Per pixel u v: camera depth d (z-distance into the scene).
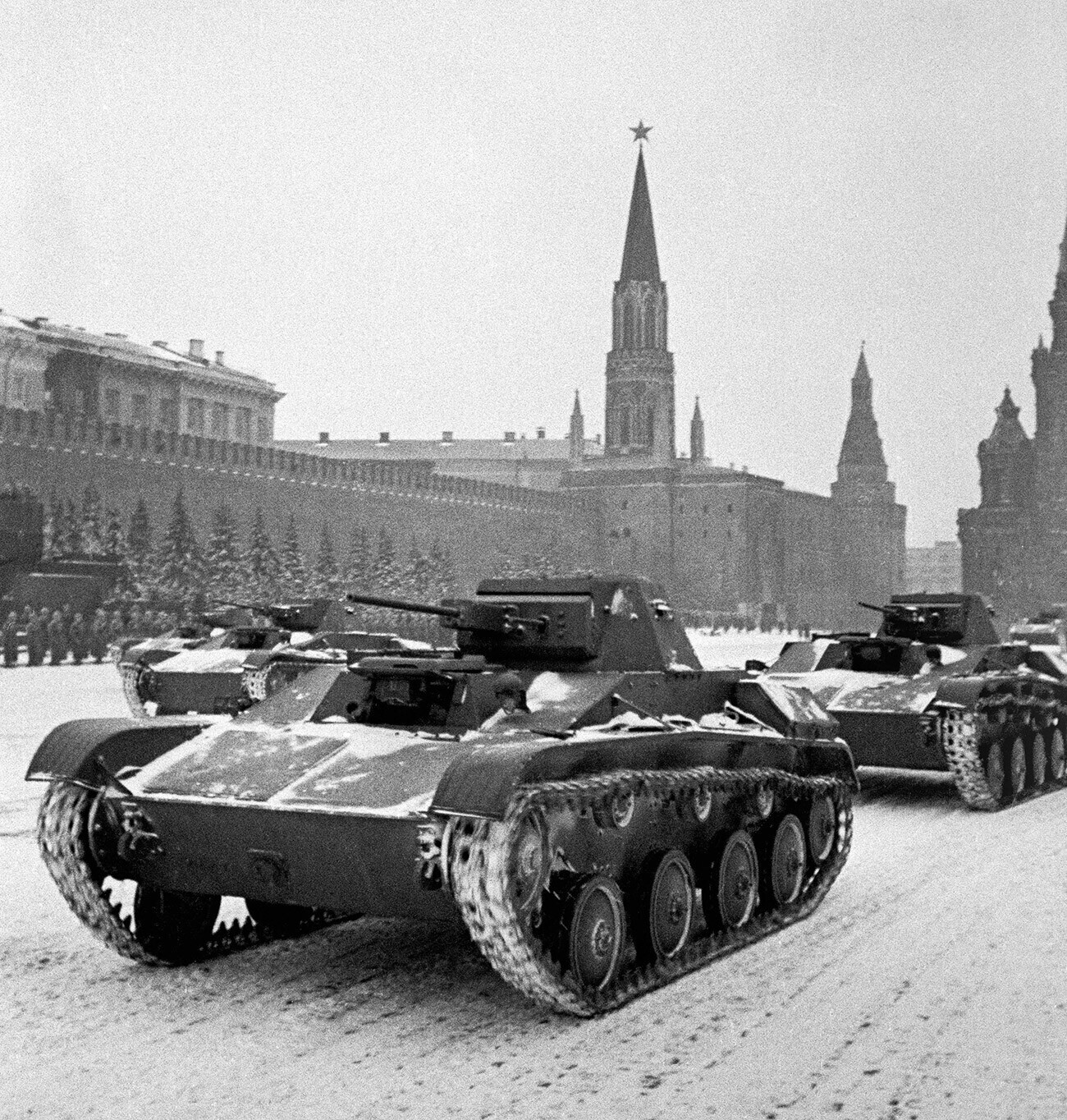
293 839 6.55
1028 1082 5.61
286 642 19.53
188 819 6.78
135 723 7.55
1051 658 16.19
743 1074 5.73
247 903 8.01
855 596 145.62
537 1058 5.95
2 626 40.12
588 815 6.96
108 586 45.06
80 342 67.69
